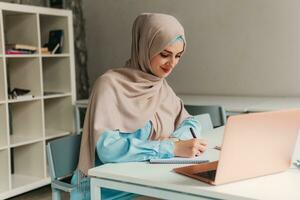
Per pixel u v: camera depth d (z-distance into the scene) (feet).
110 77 5.93
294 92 10.34
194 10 11.46
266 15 10.46
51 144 5.27
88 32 13.34
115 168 4.47
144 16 6.23
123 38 12.76
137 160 4.77
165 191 3.91
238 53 10.98
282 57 10.38
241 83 11.05
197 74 11.65
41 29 11.23
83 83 13.34
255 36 10.69
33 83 10.10
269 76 10.62
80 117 11.08
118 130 5.53
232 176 3.80
